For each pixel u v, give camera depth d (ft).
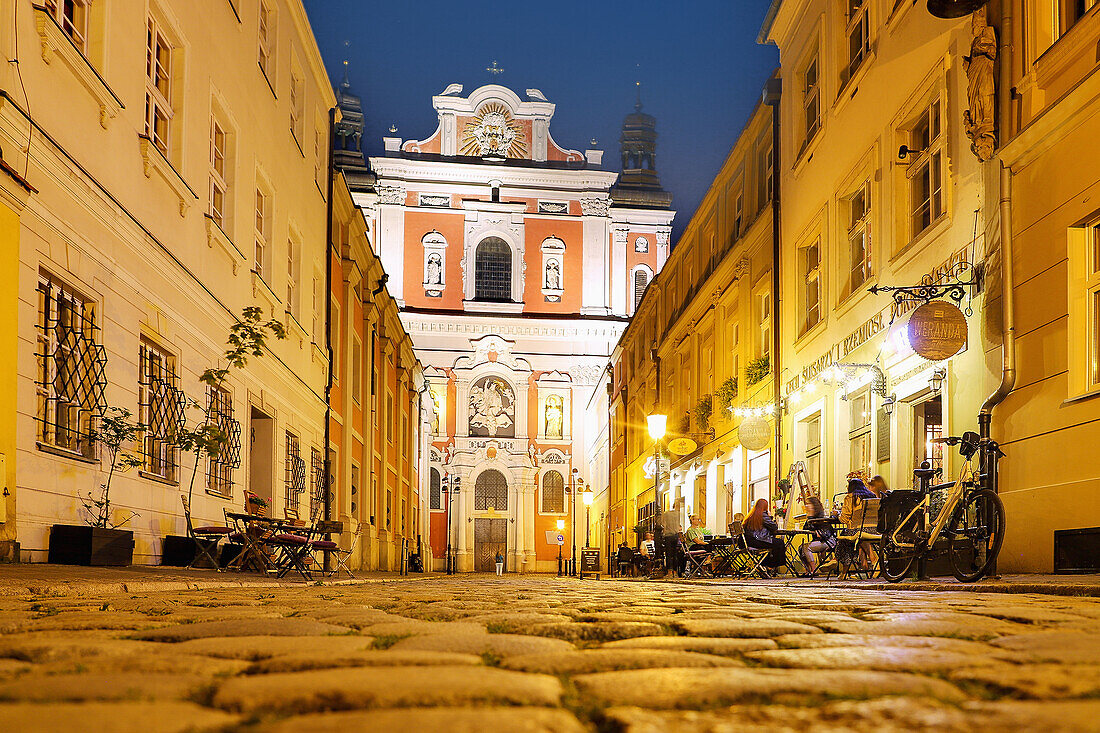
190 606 16.61
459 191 189.78
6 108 26.17
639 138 199.52
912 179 45.62
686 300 98.94
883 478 44.88
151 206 38.32
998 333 34.86
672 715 5.60
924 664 7.83
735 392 75.46
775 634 10.87
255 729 5.07
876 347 46.60
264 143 56.54
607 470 158.40
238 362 45.65
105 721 5.07
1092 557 28.25
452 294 189.06
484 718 5.20
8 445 26.91
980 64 35.73
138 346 36.68
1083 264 30.71
